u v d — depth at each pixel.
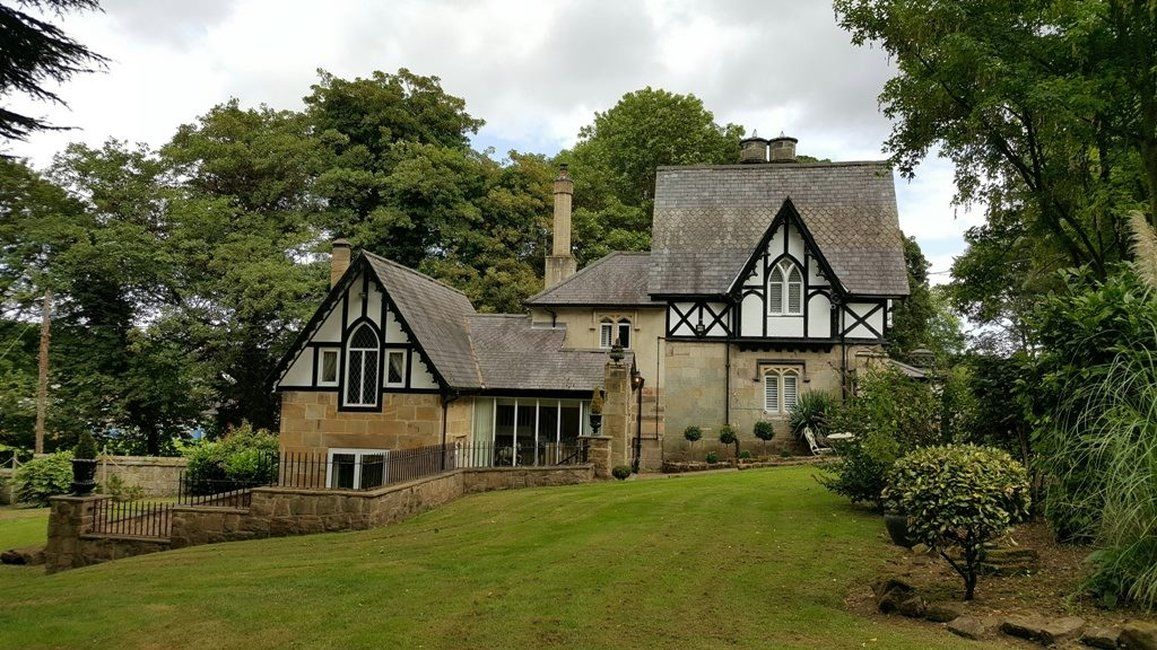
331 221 35.16
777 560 9.68
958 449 7.94
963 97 15.55
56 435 29.38
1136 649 6.16
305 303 30.44
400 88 38.94
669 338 27.11
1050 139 14.82
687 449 26.56
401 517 14.47
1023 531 10.35
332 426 20.09
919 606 7.47
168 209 31.31
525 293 35.00
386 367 20.03
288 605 8.45
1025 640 6.69
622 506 13.84
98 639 7.49
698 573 9.17
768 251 26.70
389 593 8.83
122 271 29.22
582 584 8.85
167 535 14.32
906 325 37.44
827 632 7.07
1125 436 7.21
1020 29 14.70
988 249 19.41
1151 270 9.57
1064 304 8.92
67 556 14.30
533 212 38.19
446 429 20.03
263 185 34.06
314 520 13.61
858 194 28.66
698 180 30.25
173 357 28.88
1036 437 8.79
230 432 25.81
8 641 7.49
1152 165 12.52
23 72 9.52
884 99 16.64
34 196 29.62
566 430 23.36
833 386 26.05
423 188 34.62
